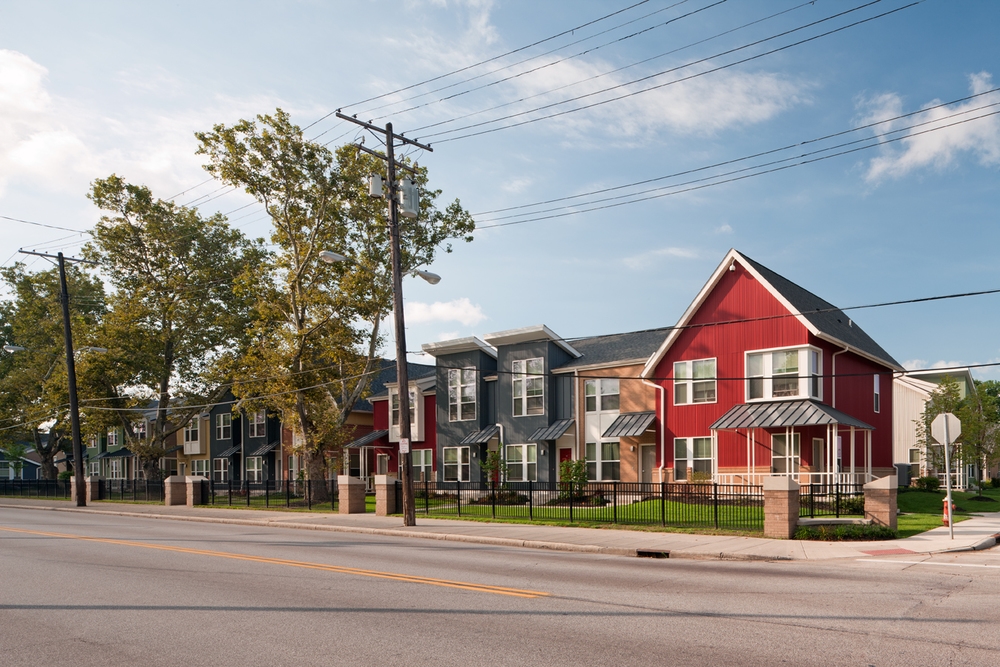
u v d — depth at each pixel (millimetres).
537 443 37188
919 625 8820
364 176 35406
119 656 7516
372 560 15109
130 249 48625
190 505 37031
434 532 21609
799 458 28484
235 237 51312
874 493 19531
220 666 7121
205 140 34406
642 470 34062
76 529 23391
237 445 58812
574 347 39750
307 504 33688
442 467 41125
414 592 11078
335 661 7258
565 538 19547
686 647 7781
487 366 40562
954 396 35750
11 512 35094
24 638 8297
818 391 29000
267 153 34562
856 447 31688
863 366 33125
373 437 45656
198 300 49969
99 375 46969
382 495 28188
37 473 87562
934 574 13156
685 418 31766
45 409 51625
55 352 54469
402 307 24781
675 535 20172
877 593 11062
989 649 7715
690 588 11531
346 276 35031
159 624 8938
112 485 48094
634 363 34344
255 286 36594
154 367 47594
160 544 18312
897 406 44281
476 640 8078
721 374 30797
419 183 36000
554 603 10180
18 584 12008
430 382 44250
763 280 29828
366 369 37844
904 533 19469
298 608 9844
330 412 37688
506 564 14594
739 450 30016
